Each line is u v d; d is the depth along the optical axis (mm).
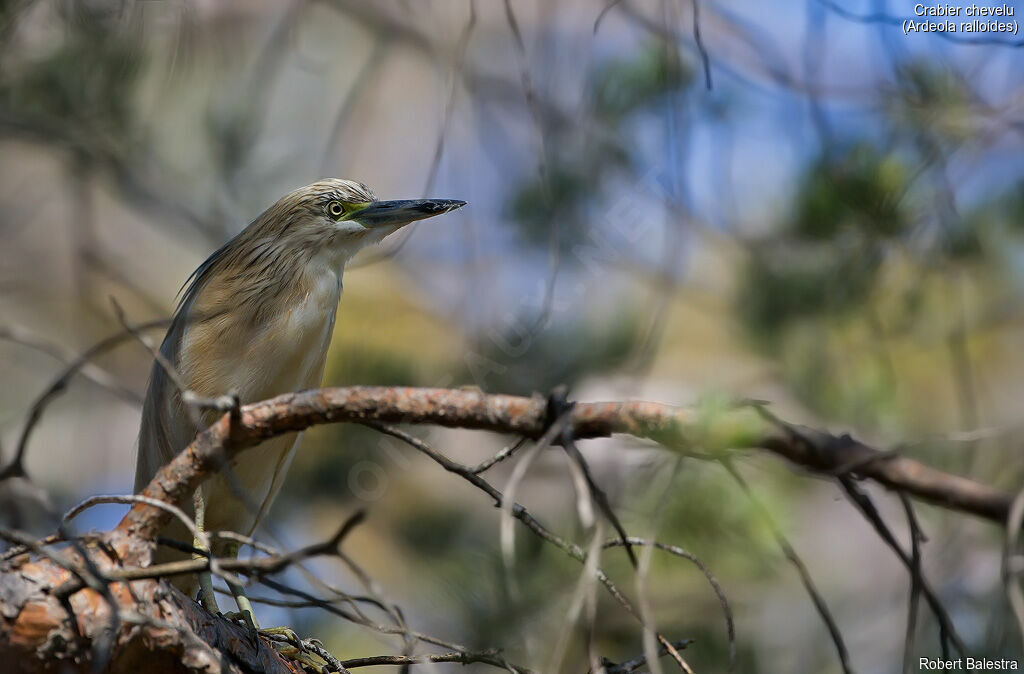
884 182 7711
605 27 9781
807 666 9719
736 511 7000
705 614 8359
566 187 9125
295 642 6023
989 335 11078
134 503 4473
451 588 8172
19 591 4230
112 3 8344
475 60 10523
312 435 9000
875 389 7957
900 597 10391
